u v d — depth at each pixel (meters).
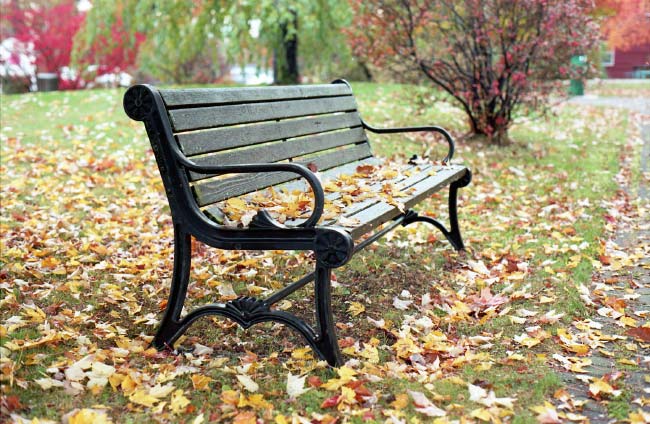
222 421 2.51
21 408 2.50
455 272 4.34
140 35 15.05
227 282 4.01
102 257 4.45
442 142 8.80
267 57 14.35
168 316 3.12
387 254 4.61
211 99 3.29
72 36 17.12
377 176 4.11
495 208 5.93
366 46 9.40
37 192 5.86
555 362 3.05
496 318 3.56
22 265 4.16
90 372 2.75
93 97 11.66
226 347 3.17
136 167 6.88
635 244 4.86
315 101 4.34
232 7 11.96
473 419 2.53
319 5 12.41
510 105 8.86
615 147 9.28
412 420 2.47
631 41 18.41
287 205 3.10
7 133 8.42
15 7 16.98
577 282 4.04
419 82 9.46
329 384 2.71
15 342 2.96
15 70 18.23
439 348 3.09
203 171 2.91
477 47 8.65
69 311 3.43
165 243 4.78
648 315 3.59
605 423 2.52
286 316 2.97
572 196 6.30
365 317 3.57
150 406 2.58
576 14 8.21
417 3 8.74
